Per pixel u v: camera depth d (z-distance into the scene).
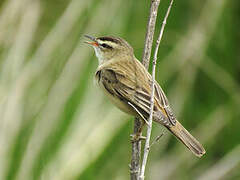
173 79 17.03
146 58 12.73
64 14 16.98
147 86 12.61
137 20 16.80
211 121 17.14
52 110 16.12
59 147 15.82
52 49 16.88
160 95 12.61
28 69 16.80
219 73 17.16
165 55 17.12
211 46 17.11
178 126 12.38
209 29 17.06
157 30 17.17
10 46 17.05
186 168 17.14
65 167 15.62
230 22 17.08
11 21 17.25
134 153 11.73
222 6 17.03
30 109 16.39
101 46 13.87
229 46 17.08
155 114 12.27
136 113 12.65
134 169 11.63
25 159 15.81
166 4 17.08
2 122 16.12
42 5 17.61
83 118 15.98
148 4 16.80
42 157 15.80
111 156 15.96
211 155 17.27
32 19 17.36
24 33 17.19
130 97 12.66
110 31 16.69
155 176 16.84
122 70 13.06
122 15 16.78
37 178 15.63
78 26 16.89
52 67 16.72
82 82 16.27
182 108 16.89
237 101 17.09
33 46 17.36
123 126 16.06
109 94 13.11
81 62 16.47
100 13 16.86
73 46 16.77
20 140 16.03
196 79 17.19
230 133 17.12
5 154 15.77
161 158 17.12
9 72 16.73
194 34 17.08
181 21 17.22
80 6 17.02
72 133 15.88
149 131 10.24
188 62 17.02
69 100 16.16
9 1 17.36
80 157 15.70
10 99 16.41
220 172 16.81
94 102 16.16
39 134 16.02
